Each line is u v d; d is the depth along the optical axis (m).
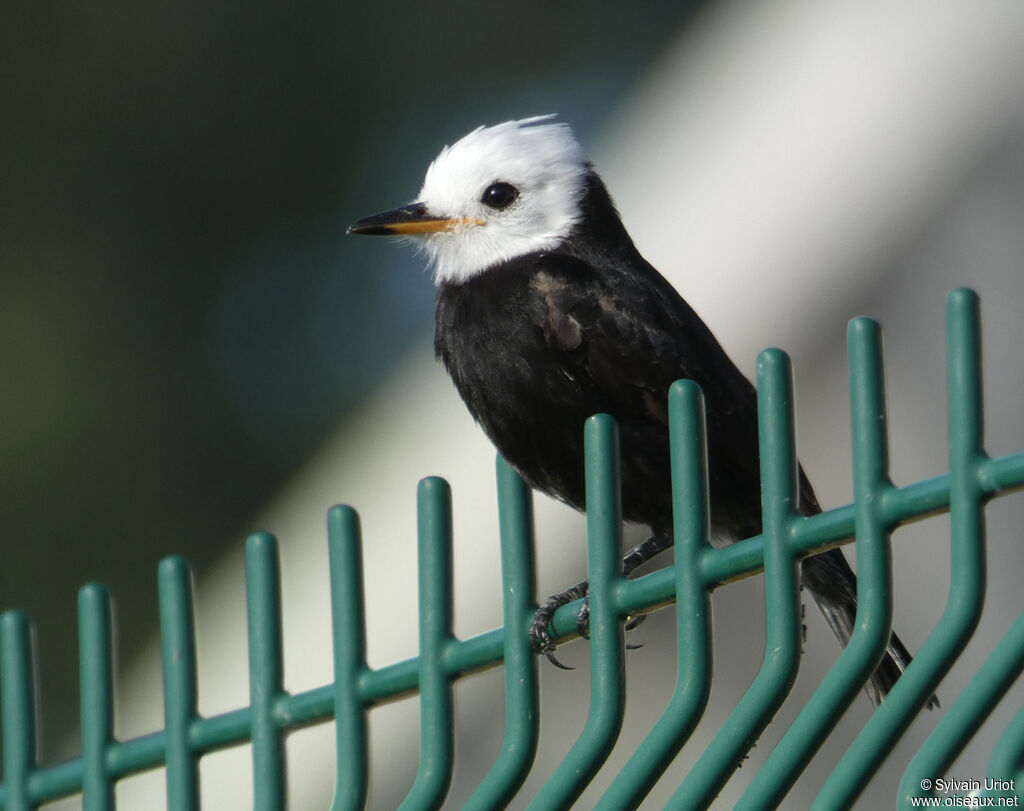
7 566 22.88
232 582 14.83
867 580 5.30
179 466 23.95
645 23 23.38
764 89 12.47
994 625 12.36
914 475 12.09
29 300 24.39
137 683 14.77
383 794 11.92
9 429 23.66
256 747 6.65
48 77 25.22
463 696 12.05
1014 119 12.09
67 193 24.92
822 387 12.03
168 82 25.53
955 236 12.13
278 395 24.33
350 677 6.43
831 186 12.06
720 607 12.56
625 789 5.62
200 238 25.16
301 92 25.72
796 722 5.32
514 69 24.77
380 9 25.78
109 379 24.22
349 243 25.06
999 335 12.20
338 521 6.48
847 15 12.39
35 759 7.50
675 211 12.39
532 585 6.15
